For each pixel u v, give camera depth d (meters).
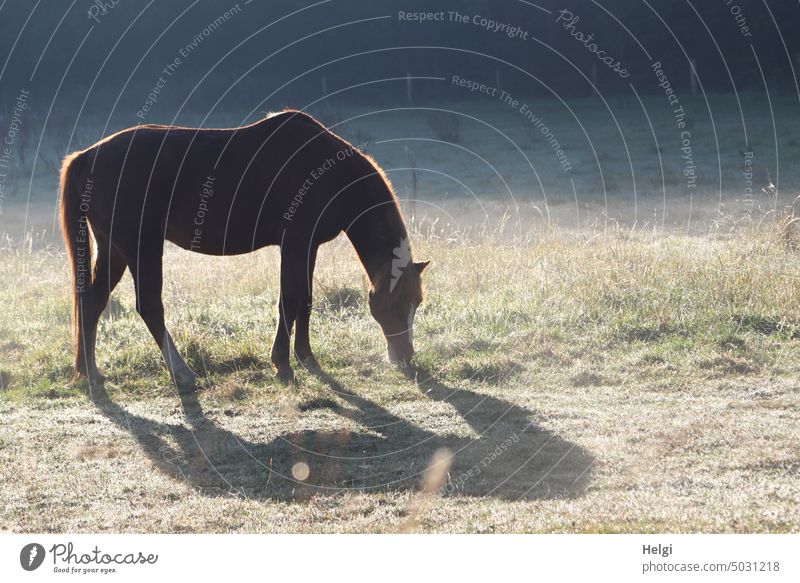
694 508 3.83
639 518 3.77
